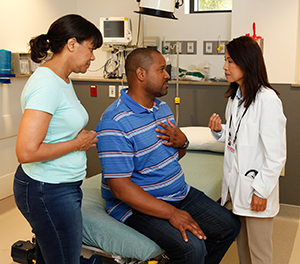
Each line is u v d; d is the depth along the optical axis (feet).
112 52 12.27
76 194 4.63
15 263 7.26
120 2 12.30
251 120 5.46
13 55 9.86
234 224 5.69
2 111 9.96
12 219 9.35
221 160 8.91
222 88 10.12
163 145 5.61
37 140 4.02
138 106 5.41
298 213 9.43
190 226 5.12
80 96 11.66
